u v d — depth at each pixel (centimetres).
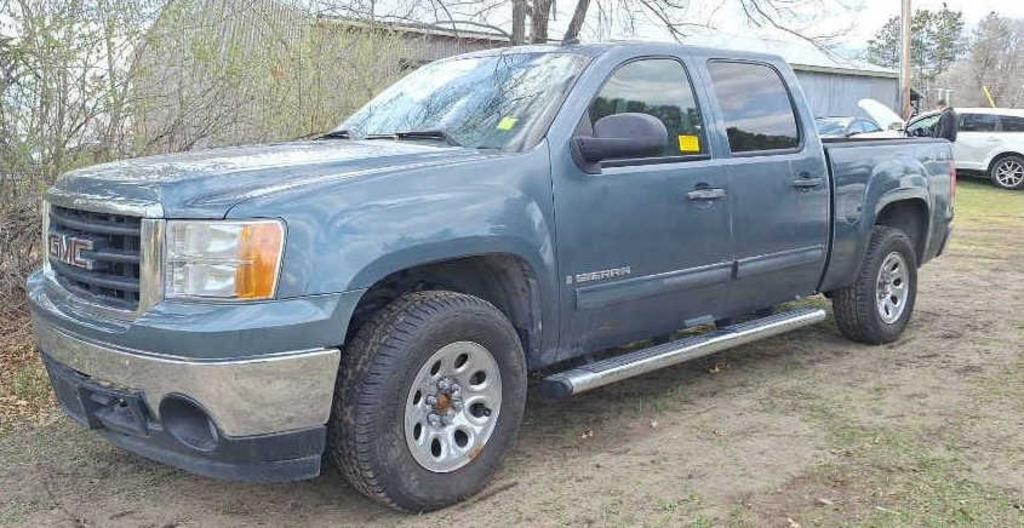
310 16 878
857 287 593
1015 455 414
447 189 354
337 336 319
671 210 438
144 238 316
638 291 428
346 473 340
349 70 930
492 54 489
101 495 381
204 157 383
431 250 343
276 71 788
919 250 655
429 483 350
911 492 373
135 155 670
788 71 540
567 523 348
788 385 526
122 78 647
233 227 307
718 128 476
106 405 344
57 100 624
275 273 309
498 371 372
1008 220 1408
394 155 374
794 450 422
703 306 473
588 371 409
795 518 350
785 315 539
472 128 420
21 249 656
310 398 316
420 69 524
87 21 620
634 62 446
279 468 320
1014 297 793
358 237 325
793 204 513
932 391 512
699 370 560
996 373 549
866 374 548
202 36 699
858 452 418
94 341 328
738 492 375
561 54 448
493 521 351
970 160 2031
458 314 351
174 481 394
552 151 394
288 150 397
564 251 394
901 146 616
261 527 351
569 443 435
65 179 376
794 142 527
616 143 390
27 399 495
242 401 305
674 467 403
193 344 300
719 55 496
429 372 349
